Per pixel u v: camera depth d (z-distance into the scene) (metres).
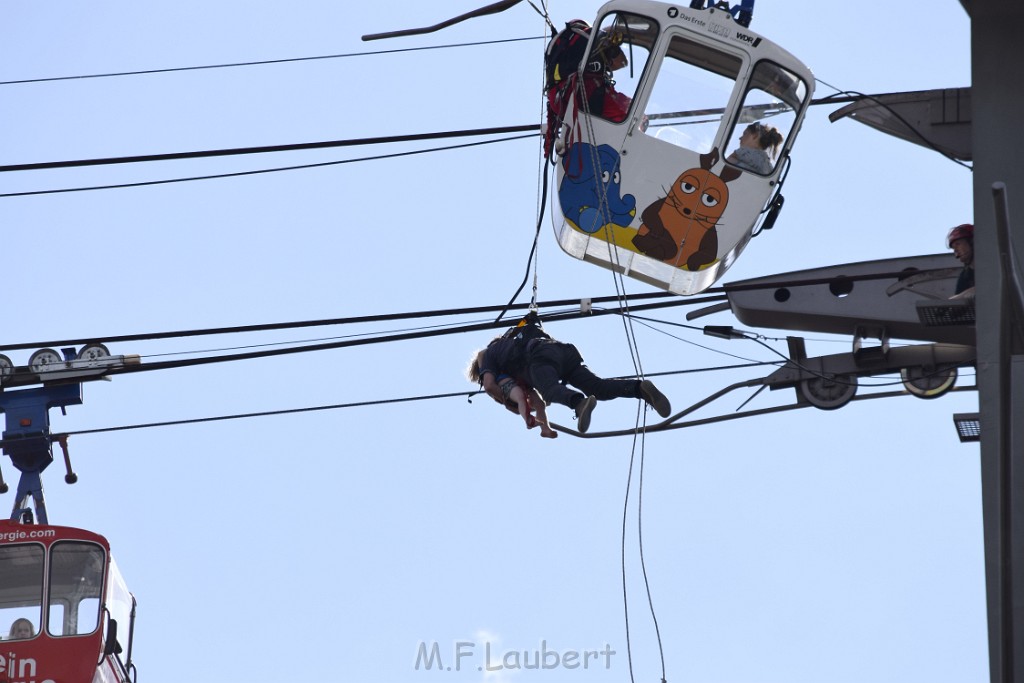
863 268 74.50
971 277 68.88
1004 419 39.28
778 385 79.62
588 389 55.81
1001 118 47.72
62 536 87.12
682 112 63.50
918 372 78.38
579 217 63.53
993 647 43.53
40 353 77.81
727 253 63.28
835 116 70.50
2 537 86.69
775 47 63.22
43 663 84.81
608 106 63.62
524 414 56.59
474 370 59.16
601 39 63.59
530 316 58.50
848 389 79.50
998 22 48.41
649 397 54.88
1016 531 43.38
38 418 88.31
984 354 46.16
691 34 63.28
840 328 75.56
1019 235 46.59
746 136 63.34
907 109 69.56
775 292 75.00
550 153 64.25
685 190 63.22
